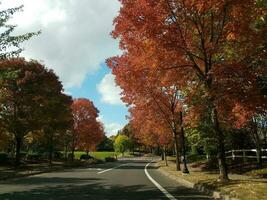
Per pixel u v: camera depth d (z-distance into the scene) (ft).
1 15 80.23
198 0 55.01
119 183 78.79
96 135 224.94
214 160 127.75
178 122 118.42
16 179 91.30
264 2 51.55
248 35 57.21
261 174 80.84
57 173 117.29
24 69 138.10
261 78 60.85
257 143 100.32
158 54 62.90
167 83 68.74
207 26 62.34
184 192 60.64
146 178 94.79
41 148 242.37
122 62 81.92
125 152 500.74
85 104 220.43
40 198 52.60
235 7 56.85
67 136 216.33
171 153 348.79
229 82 55.83
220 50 60.75
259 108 57.06
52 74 145.59
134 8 61.72
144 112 127.24
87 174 111.75
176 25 61.36
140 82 91.91
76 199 51.37
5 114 131.54
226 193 50.06
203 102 65.77
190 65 64.90
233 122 80.12
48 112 141.18
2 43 80.38
